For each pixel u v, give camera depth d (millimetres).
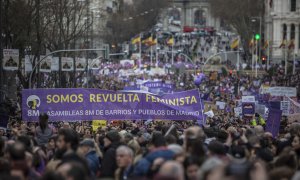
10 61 82375
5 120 54625
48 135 42031
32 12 110812
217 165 22344
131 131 50906
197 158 27219
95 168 33094
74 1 140750
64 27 146500
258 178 21219
